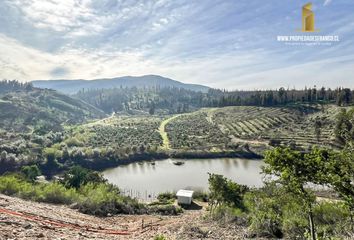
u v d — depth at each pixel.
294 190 9.27
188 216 25.22
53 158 95.69
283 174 8.96
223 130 156.12
